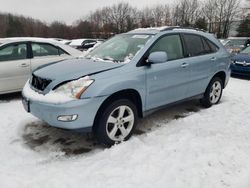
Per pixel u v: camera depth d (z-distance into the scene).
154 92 4.36
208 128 4.60
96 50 5.01
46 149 3.89
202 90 5.49
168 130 4.54
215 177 3.17
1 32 67.31
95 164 3.44
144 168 3.32
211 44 5.67
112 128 3.91
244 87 8.27
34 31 67.81
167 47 4.66
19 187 2.94
